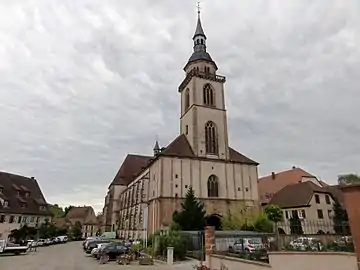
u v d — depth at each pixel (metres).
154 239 34.31
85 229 116.12
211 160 50.09
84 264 27.62
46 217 79.50
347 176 58.81
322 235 15.85
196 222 39.59
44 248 52.94
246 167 52.09
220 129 53.12
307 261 12.65
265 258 16.17
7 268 24.66
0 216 65.12
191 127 52.16
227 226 43.38
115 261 30.22
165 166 47.12
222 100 55.31
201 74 55.00
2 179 74.94
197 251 28.45
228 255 18.58
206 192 47.88
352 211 9.21
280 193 59.41
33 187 84.06
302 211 52.03
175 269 22.86
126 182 90.75
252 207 49.44
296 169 70.75
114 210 87.06
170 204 45.28
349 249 12.26
